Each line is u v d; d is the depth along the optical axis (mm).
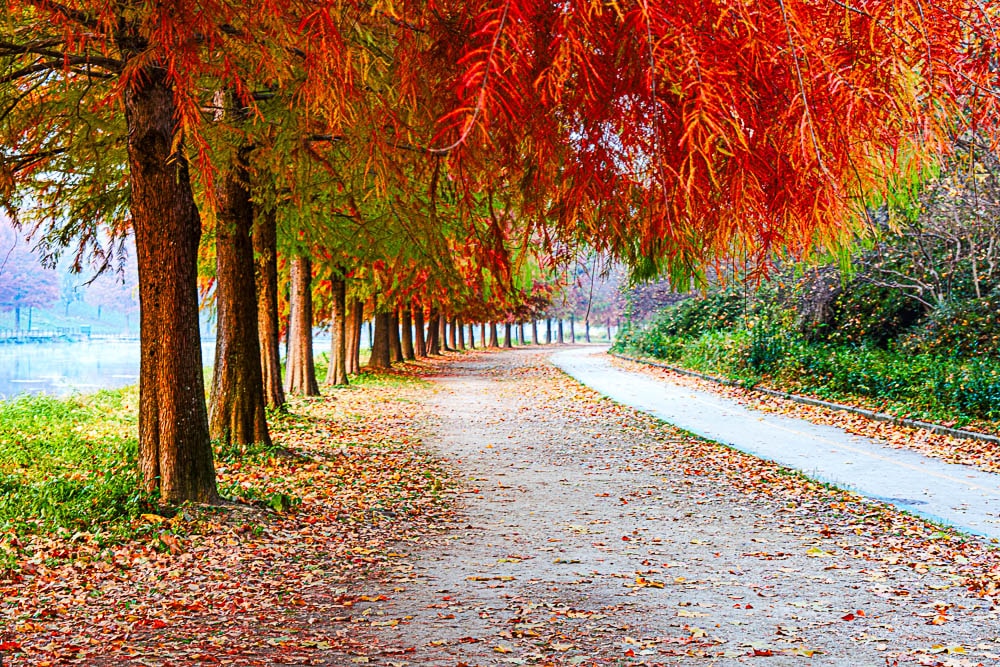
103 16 3193
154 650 6012
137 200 9984
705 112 1583
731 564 8633
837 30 1832
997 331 21938
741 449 16672
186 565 8438
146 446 10383
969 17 1903
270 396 20812
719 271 1920
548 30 1737
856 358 25719
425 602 7324
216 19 2770
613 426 20984
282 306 32250
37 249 11492
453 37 2123
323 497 12164
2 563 7820
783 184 1767
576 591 7656
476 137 1618
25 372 45531
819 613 6891
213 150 7906
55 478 11469
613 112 1763
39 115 9367
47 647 6008
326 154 7246
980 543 9031
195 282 10383
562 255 2195
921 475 13562
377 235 9242
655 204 1819
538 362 53219
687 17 1683
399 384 33875
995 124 1907
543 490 13266
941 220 21438
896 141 1812
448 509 11867
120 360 61906
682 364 38781
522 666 5707
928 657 5797
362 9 2525
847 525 10281
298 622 6758
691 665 5727
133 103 9547
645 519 11070
